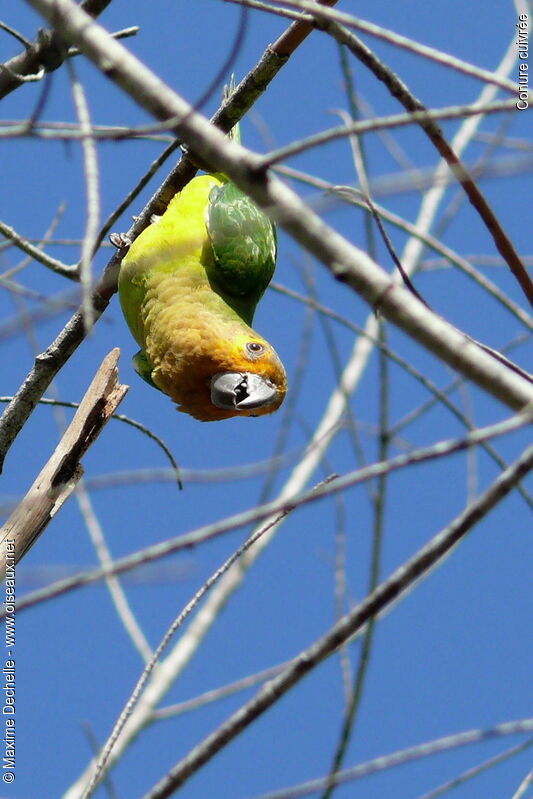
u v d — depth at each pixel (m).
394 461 4.69
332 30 7.41
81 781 10.65
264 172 5.06
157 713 10.65
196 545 4.60
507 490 5.12
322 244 5.02
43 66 7.98
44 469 10.03
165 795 5.39
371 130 4.99
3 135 5.26
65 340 10.64
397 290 5.02
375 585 8.07
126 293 12.48
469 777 7.64
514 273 7.71
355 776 6.39
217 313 12.23
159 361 12.38
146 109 5.36
